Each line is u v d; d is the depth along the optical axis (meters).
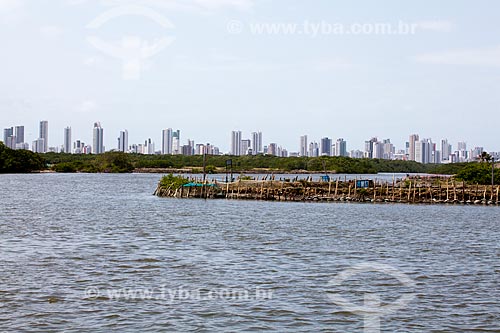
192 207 84.12
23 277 31.53
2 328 23.11
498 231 58.06
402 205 92.06
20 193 115.69
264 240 47.91
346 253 41.41
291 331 23.38
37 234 50.31
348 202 96.44
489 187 102.06
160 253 40.03
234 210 79.50
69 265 35.12
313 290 29.56
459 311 26.25
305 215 72.94
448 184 104.56
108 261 36.62
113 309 25.81
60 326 23.50
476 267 36.62
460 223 65.69
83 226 57.59
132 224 60.06
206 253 40.28
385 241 48.69
